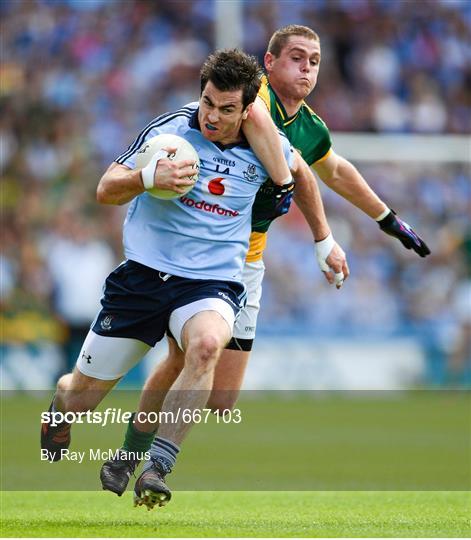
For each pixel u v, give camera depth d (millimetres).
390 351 65438
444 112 80250
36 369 60938
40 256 62875
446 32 81688
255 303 25047
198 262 19938
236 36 69688
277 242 69125
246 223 20578
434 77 80688
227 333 19219
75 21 77250
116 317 20344
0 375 60531
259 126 19766
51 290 61875
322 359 64562
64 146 73000
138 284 20078
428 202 76125
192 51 78250
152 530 17953
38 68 75688
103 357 20641
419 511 21750
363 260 70812
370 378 65000
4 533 17438
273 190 21156
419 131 79625
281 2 79625
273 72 23578
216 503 23688
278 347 64000
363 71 79625
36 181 71438
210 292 19703
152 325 20250
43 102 74500
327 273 24031
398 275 71125
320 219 23594
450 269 72438
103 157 73312
